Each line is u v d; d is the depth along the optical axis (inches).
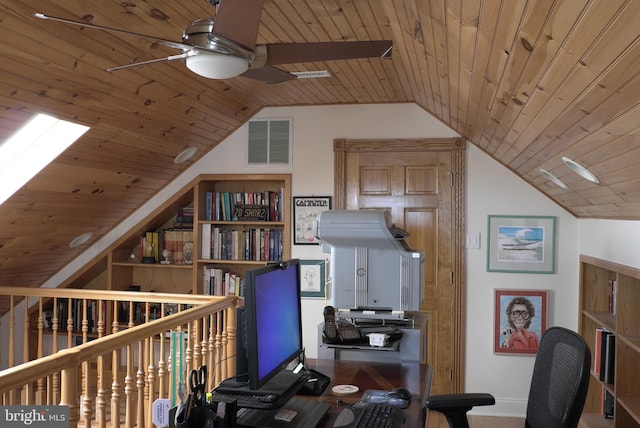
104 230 220.5
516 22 71.3
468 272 204.2
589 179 129.2
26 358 183.2
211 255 219.9
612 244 160.9
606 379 162.9
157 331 122.8
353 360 130.3
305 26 127.0
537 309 200.1
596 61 67.1
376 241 137.2
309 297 212.2
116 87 143.3
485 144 189.2
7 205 162.9
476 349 203.8
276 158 215.0
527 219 200.7
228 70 96.4
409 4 95.8
